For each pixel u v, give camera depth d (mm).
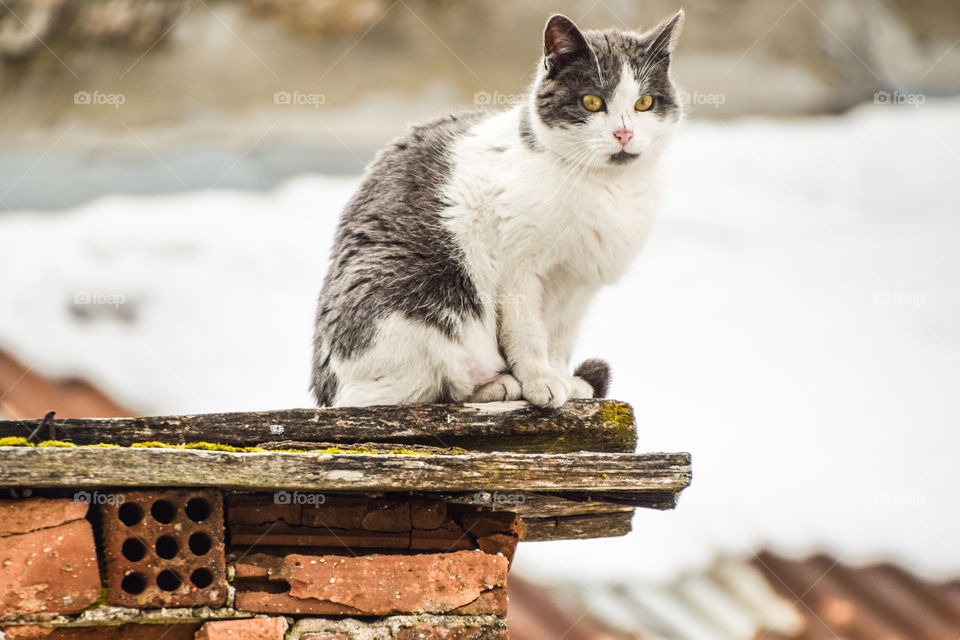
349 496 3438
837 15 10711
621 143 4832
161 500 3137
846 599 5832
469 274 4855
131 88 9562
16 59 9508
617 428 3920
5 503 2996
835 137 10352
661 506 3727
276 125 9578
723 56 10539
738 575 6043
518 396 4664
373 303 4723
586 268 5000
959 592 5969
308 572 3244
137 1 9594
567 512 3887
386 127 9609
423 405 3754
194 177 9273
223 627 3123
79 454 2939
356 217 5004
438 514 3508
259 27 9773
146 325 7188
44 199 9016
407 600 3297
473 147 5078
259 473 3100
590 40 5184
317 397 5098
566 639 5523
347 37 9820
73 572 2977
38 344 6734
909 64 10836
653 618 5762
